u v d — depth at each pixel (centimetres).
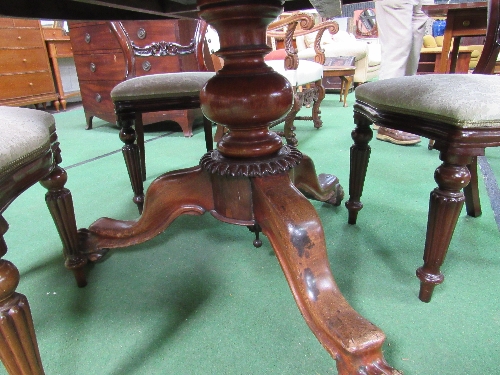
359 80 355
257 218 60
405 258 83
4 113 47
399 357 57
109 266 86
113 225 81
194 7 71
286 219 52
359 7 489
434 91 54
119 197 126
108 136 225
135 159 107
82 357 60
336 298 49
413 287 73
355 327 43
